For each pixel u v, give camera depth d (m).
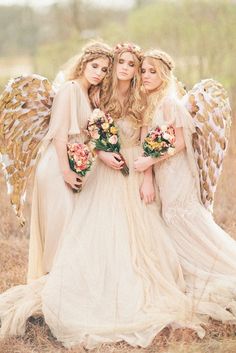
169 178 5.73
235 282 5.48
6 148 5.84
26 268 6.94
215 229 5.82
